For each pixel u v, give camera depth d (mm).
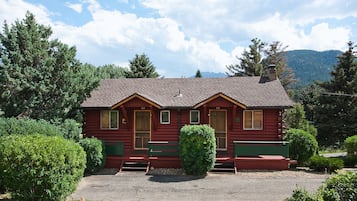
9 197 12805
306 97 51969
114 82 25891
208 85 24422
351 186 9258
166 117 22406
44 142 11469
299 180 16766
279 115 21578
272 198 13195
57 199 11633
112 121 22734
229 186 15469
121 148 20641
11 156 11102
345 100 42094
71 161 11875
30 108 18594
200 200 12953
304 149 21016
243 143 20391
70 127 18750
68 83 19672
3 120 14820
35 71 18578
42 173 11086
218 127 21953
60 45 20250
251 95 22438
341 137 41812
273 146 19984
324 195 9117
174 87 24438
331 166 18797
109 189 14883
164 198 13297
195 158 18031
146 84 25219
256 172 19016
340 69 43219
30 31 19625
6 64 18047
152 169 19875
